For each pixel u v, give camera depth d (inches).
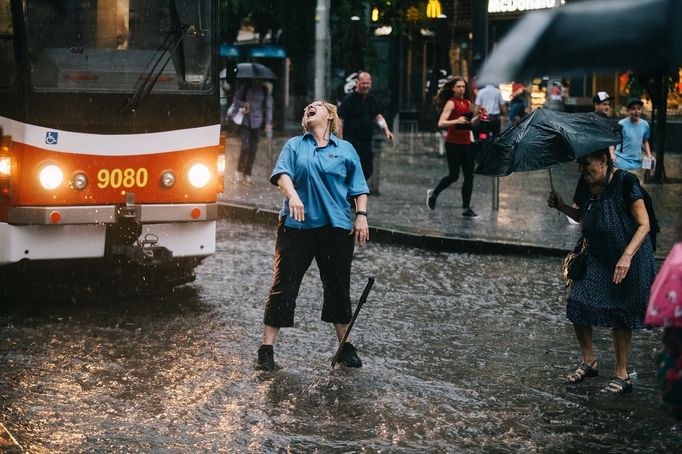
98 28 370.3
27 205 360.8
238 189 762.2
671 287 170.7
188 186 386.6
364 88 623.8
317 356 320.5
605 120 289.4
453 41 1401.3
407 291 428.1
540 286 443.2
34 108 359.3
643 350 337.7
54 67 363.9
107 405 265.6
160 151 379.9
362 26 841.5
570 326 370.0
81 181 366.6
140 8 378.0
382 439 243.3
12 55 359.6
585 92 1155.3
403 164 1005.2
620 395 284.4
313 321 369.1
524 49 169.3
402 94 1524.4
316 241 305.0
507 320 377.7
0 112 362.3
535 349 335.3
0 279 394.9
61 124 362.9
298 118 1628.9
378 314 382.9
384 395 278.8
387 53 1520.7
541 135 287.1
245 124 828.0
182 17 384.5
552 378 301.0
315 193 303.0
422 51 1508.4
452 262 501.4
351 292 422.6
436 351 330.6
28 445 235.0
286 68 1556.3
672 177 861.8
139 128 375.6
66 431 245.3
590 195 287.3
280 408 265.7
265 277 452.8
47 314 370.6
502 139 291.4
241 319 369.1
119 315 371.2
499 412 266.5
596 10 167.9
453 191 774.5
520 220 613.9
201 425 251.4
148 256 368.8
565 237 548.7
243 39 1425.9
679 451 238.5
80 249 374.0
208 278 447.8
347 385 287.6
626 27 163.3
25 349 320.2
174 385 285.0
